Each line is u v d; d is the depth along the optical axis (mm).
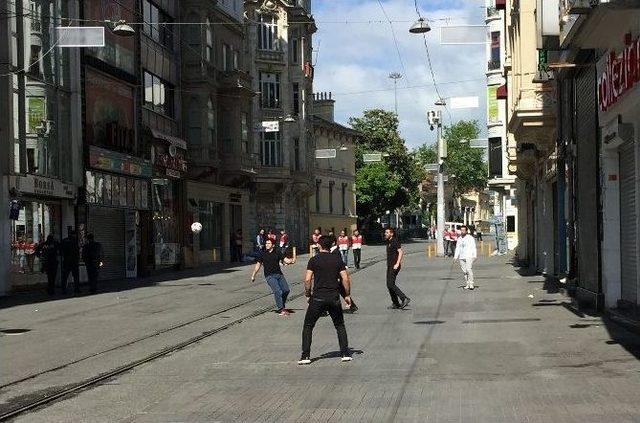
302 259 51562
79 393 10188
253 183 54312
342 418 8258
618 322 15078
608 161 17109
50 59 29172
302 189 63688
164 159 38688
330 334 15062
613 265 17094
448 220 103688
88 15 31750
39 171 28234
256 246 53688
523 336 13922
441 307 19484
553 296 21594
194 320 18062
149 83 38344
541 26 16938
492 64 50125
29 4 27750
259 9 61156
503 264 40656
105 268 33781
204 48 43281
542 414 8102
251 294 24953
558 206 25125
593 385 9516
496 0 36062
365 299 22156
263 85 61469
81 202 30719
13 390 10469
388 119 88000
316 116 76125
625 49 14156
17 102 27094
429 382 10039
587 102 18812
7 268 26156
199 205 45344
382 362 11695
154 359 12750
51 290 26094
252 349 13523
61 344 14719
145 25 37812
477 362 11414
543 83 23953
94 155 31469
